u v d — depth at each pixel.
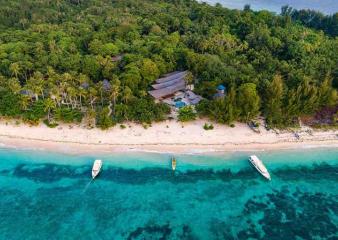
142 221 64.12
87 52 123.06
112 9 171.00
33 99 91.44
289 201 69.50
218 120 85.38
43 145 80.50
